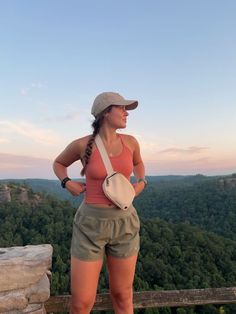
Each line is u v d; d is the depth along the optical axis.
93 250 2.30
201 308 28.16
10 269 2.58
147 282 36.53
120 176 2.29
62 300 2.92
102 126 2.39
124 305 2.48
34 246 2.98
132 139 2.53
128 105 2.46
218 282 35.44
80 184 2.46
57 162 2.55
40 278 2.72
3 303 2.54
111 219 2.30
